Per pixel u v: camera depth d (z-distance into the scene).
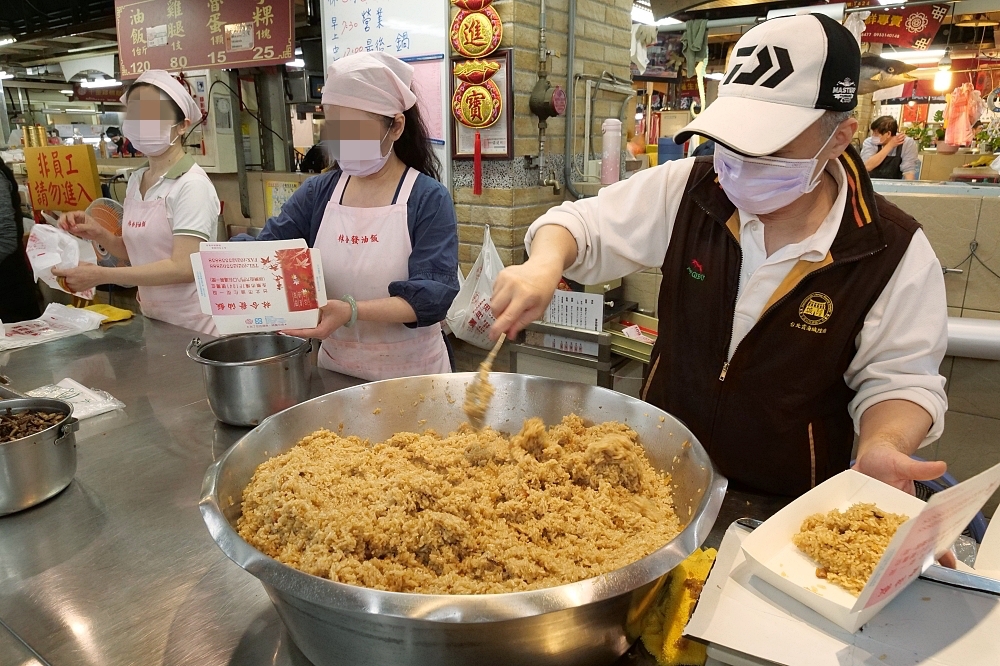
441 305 1.81
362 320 1.79
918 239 1.15
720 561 0.84
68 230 2.46
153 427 1.53
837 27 1.01
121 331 2.33
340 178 2.01
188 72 3.99
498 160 3.05
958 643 0.70
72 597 0.94
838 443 1.31
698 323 1.34
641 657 0.81
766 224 1.23
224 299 1.37
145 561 1.03
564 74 3.25
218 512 0.80
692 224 1.33
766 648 0.69
